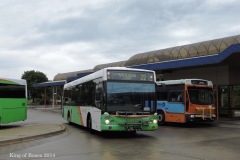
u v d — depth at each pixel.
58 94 72.19
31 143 14.13
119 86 15.49
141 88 15.73
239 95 29.34
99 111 15.89
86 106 18.78
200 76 31.23
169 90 23.39
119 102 15.34
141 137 16.02
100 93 15.91
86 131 19.14
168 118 23.28
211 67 30.11
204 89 22.47
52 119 31.23
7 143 13.92
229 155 10.73
